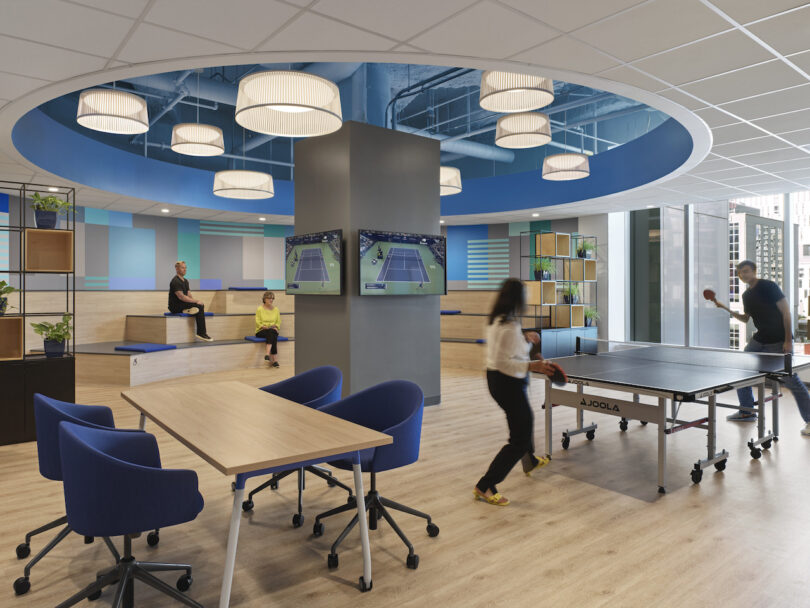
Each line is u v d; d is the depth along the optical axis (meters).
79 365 8.25
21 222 5.09
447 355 10.33
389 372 6.40
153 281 11.27
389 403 3.40
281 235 12.90
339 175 6.19
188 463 4.54
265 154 12.48
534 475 4.25
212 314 10.06
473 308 10.73
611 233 11.06
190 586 2.63
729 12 3.28
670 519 3.42
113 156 8.61
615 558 2.92
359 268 6.01
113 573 2.41
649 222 10.91
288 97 3.71
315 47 3.76
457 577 2.72
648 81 4.36
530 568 2.81
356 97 10.05
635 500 3.73
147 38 3.58
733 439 5.25
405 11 3.26
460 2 3.16
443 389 7.99
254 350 10.04
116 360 8.09
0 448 4.92
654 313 10.84
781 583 2.66
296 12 3.25
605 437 5.35
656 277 10.77
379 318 6.31
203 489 3.96
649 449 4.93
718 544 3.08
